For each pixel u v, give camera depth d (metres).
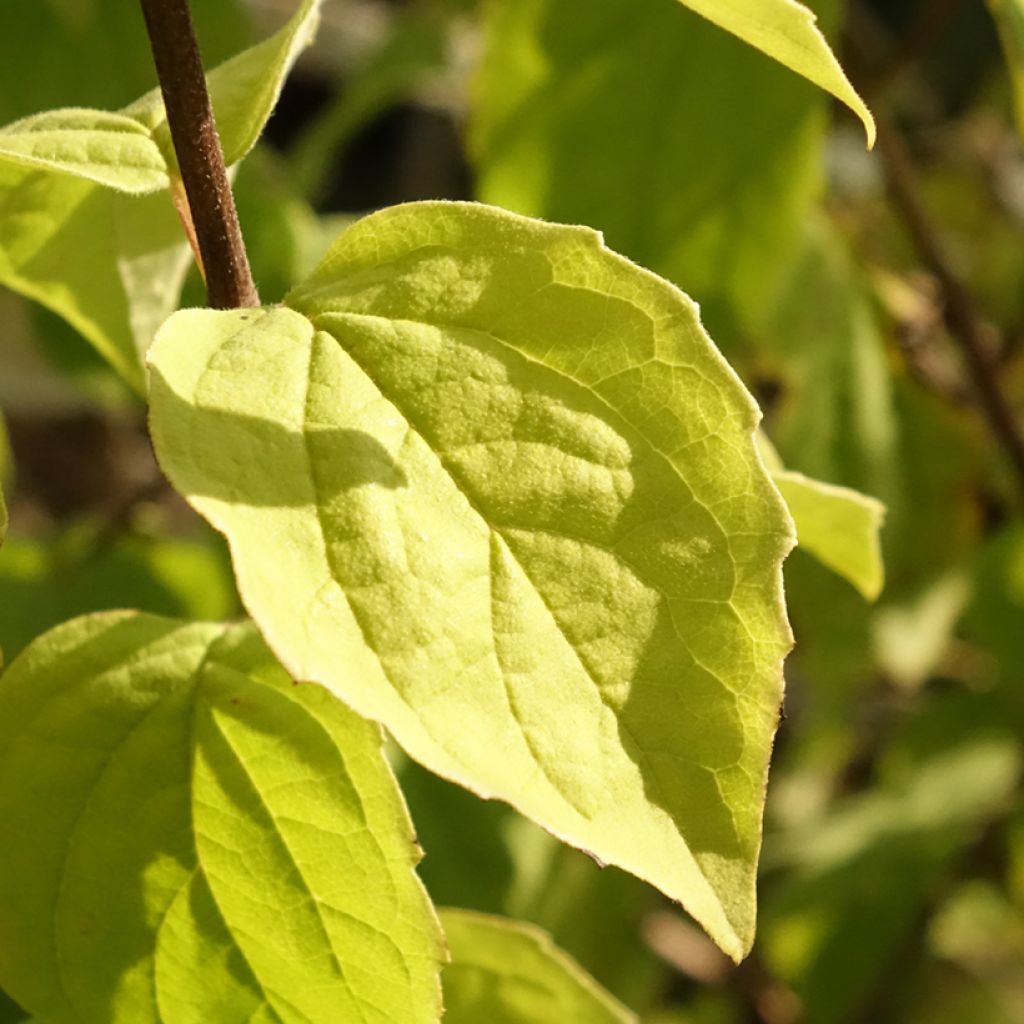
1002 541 0.75
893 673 0.72
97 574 0.62
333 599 0.36
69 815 0.40
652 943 0.76
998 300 0.95
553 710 0.36
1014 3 0.48
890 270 0.81
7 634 0.58
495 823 0.55
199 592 0.64
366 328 0.38
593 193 0.63
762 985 0.79
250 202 0.61
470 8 0.84
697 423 0.37
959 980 0.86
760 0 0.37
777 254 0.63
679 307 0.38
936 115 1.16
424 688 0.36
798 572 0.70
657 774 0.36
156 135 0.40
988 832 0.78
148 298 0.46
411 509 0.37
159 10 0.39
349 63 1.23
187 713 0.40
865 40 0.76
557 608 0.37
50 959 0.40
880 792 0.82
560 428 0.37
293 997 0.40
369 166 1.33
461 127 1.25
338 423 0.37
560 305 0.38
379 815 0.39
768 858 0.79
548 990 0.43
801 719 0.85
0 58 0.64
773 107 0.61
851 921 0.78
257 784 0.39
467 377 0.38
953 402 0.73
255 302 0.40
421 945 0.39
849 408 0.72
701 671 0.37
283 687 0.39
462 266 0.38
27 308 0.68
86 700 0.39
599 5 0.60
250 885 0.39
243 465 0.36
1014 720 0.80
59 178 0.43
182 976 0.40
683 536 0.37
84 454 0.98
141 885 0.40
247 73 0.41
